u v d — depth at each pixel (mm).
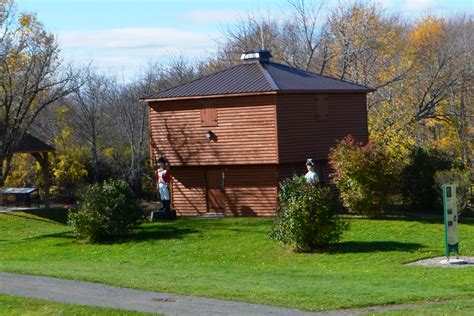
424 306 15062
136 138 61406
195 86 37531
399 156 41406
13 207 50438
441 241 27297
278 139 34781
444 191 23281
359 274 21359
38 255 28391
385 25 60062
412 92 53312
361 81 52500
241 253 26766
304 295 16234
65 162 55625
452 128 55156
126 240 30188
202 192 37250
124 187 31203
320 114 36562
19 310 14750
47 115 59031
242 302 15562
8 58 41156
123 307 15000
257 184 35812
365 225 31000
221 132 36219
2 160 42406
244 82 36469
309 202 26297
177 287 17359
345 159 32938
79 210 31375
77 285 17859
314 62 56750
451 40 62469
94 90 62625
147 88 63750
